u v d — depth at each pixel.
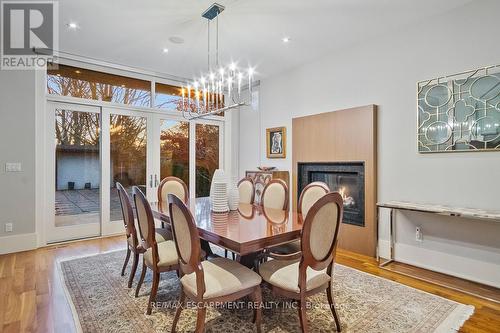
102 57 4.26
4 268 3.11
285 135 4.95
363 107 3.72
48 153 4.02
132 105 4.71
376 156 3.65
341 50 4.07
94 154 4.39
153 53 4.12
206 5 2.90
